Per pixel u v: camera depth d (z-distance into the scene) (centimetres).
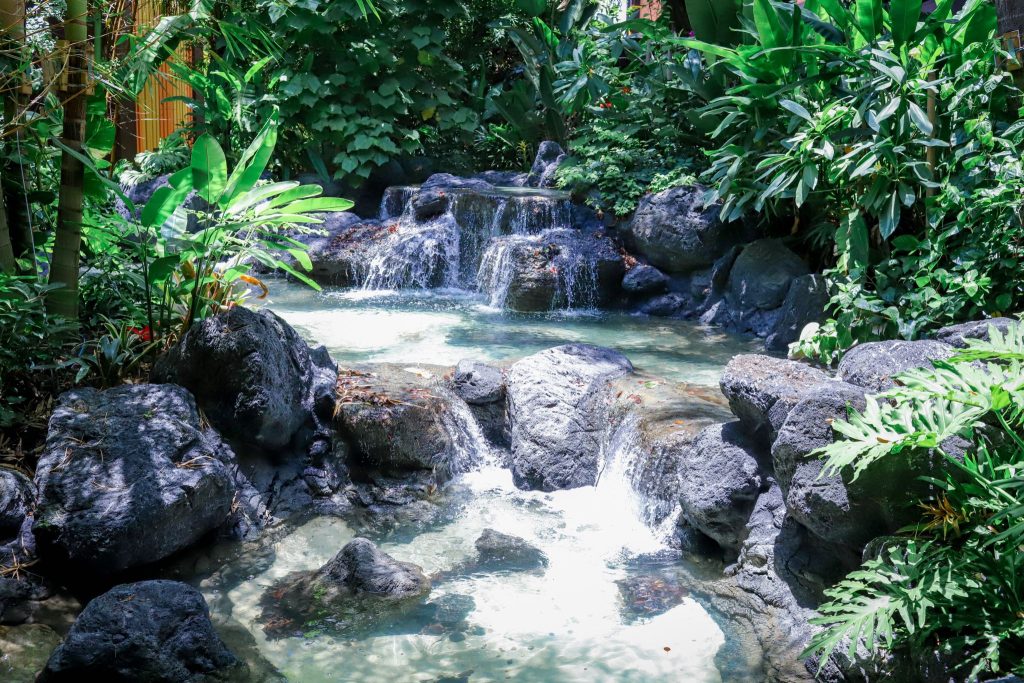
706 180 1014
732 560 462
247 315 533
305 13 1254
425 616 414
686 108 1073
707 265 980
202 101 1308
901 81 664
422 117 1403
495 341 823
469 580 452
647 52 1162
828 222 862
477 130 1491
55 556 416
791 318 811
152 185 1246
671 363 754
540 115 1418
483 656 381
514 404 609
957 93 653
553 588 445
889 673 331
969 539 340
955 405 358
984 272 580
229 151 1310
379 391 587
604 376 622
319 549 483
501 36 1491
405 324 895
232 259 621
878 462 362
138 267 614
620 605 429
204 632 368
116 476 435
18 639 385
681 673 369
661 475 516
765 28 805
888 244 744
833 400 394
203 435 493
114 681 347
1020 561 315
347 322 895
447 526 518
